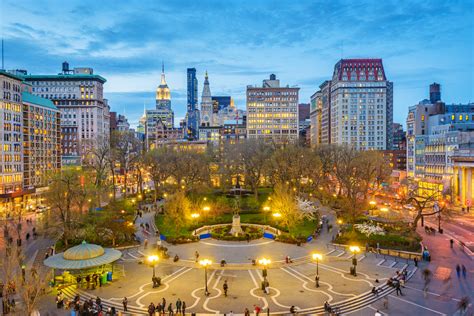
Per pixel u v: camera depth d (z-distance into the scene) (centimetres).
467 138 13100
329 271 5778
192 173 12206
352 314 4362
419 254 6531
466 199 12225
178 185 11862
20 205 11969
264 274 5112
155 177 12294
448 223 9494
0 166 12175
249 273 5688
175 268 5934
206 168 12475
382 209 9481
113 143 15425
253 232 7962
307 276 5550
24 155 13850
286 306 4531
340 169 12519
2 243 7519
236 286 5169
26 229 8856
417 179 15300
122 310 4475
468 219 10156
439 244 7438
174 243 7300
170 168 12162
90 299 4716
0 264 5416
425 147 15488
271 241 7550
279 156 11725
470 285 5228
